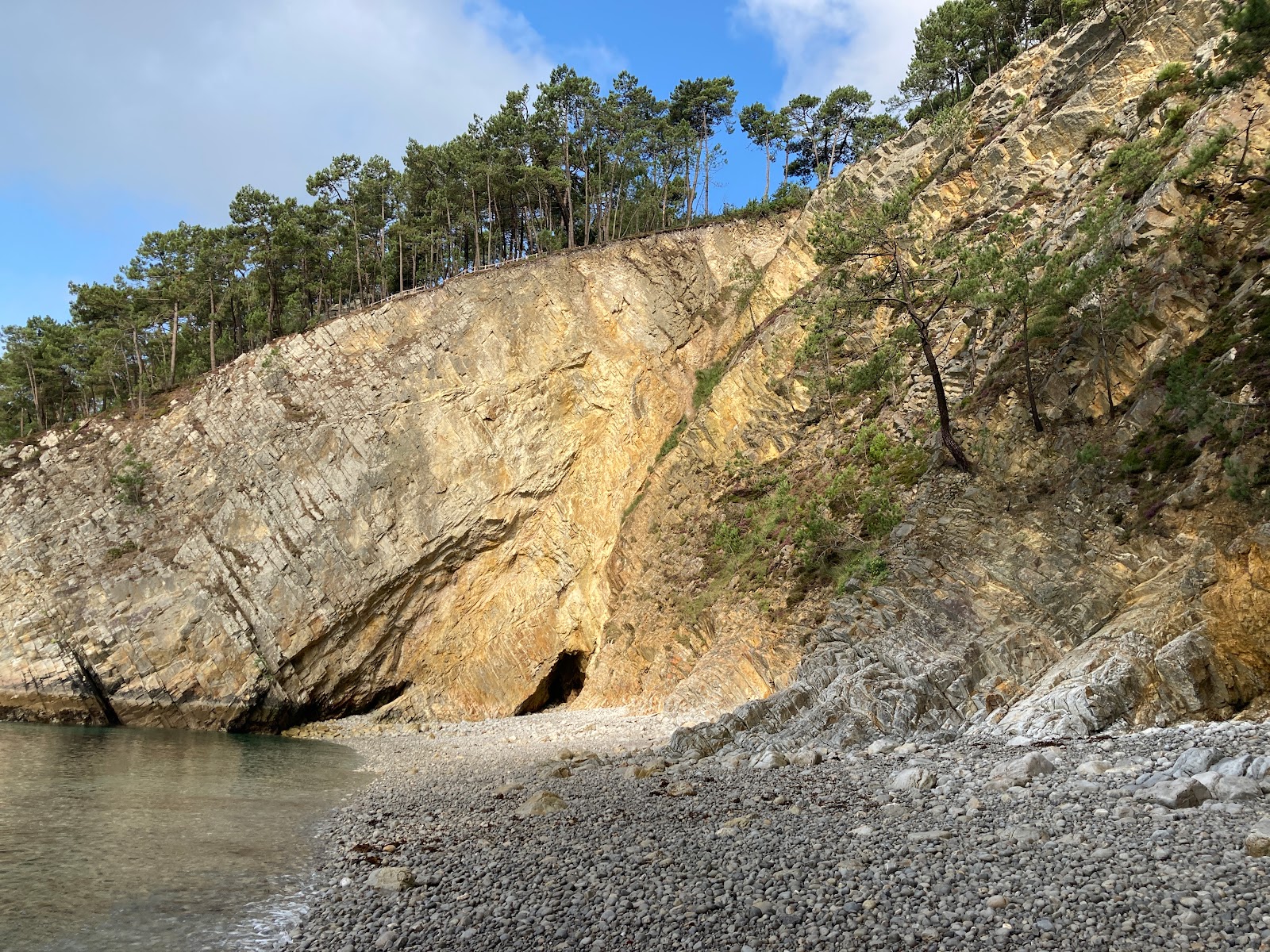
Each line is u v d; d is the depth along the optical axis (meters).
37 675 43.22
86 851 14.84
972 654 22.67
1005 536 25.36
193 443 51.00
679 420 50.38
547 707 46.50
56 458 51.84
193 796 21.17
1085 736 17.02
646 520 44.38
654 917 9.16
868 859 10.26
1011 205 38.38
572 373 51.31
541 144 67.19
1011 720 19.36
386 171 68.06
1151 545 21.73
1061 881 8.77
